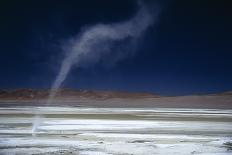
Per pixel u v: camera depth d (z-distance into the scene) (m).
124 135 25.45
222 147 20.27
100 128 30.09
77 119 39.25
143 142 22.05
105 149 19.41
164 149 19.47
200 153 18.52
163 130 28.86
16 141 21.98
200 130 28.98
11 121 35.84
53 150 19.05
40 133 26.22
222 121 38.03
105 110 63.88
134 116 45.56
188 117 44.25
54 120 37.62
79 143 21.36
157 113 53.91
